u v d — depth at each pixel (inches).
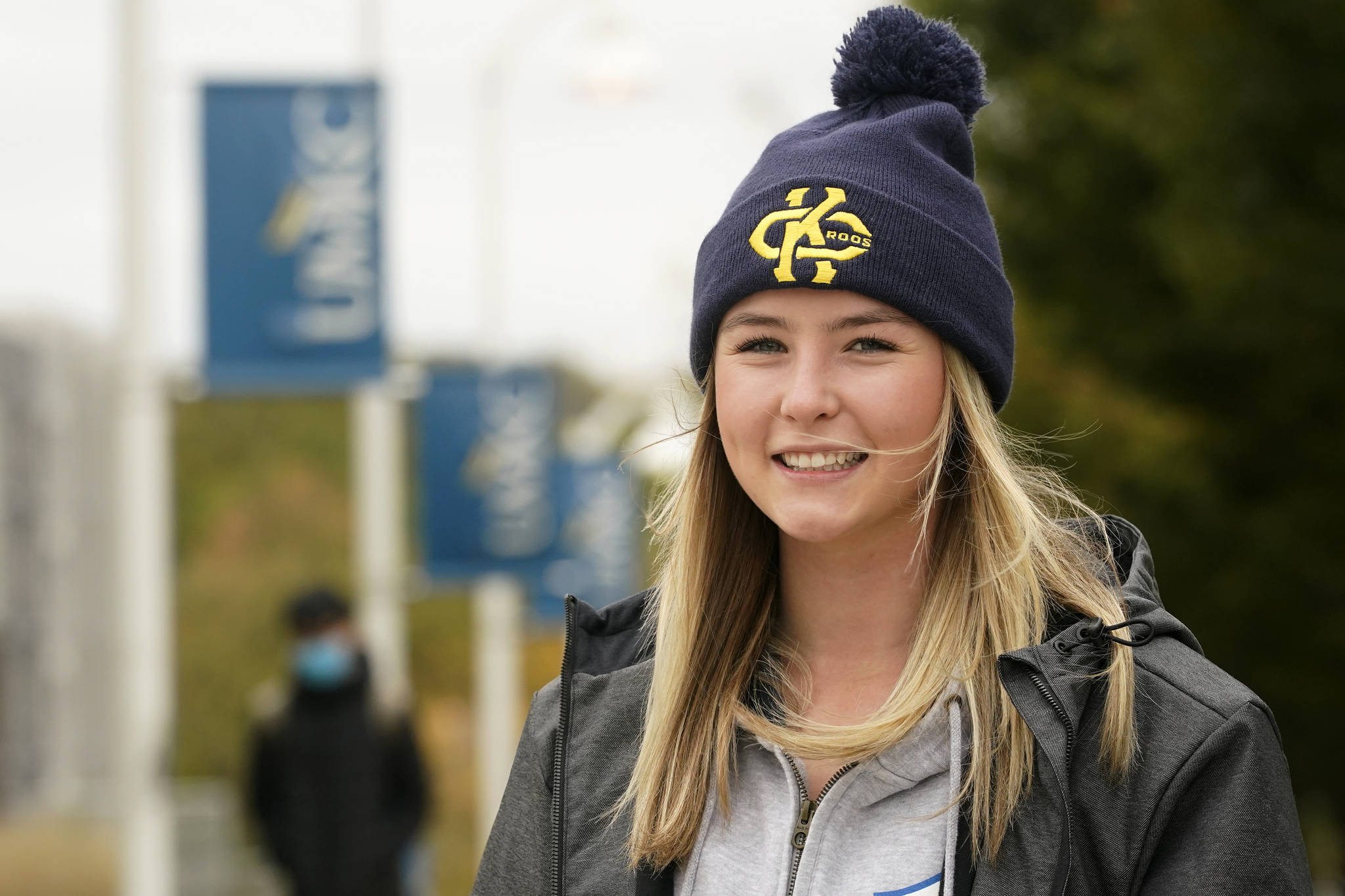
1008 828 127.0
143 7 735.1
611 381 1503.4
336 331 728.3
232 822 1309.1
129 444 737.6
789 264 134.8
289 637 577.6
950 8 854.5
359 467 1062.4
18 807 1884.8
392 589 1040.8
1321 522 684.1
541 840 148.1
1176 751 123.1
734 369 140.9
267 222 725.9
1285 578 686.5
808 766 138.3
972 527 139.7
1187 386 738.8
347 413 2753.4
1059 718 124.9
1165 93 673.6
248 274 726.5
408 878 608.7
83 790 2005.4
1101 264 802.2
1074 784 124.9
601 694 150.6
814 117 149.3
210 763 2363.4
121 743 740.0
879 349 136.3
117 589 740.0
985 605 136.7
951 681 134.6
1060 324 774.5
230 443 2709.2
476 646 2559.1
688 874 138.9
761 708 143.3
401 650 1051.9
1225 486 722.2
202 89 728.3
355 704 567.2
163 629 739.4
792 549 145.9
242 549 2645.2
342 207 727.7
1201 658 129.8
